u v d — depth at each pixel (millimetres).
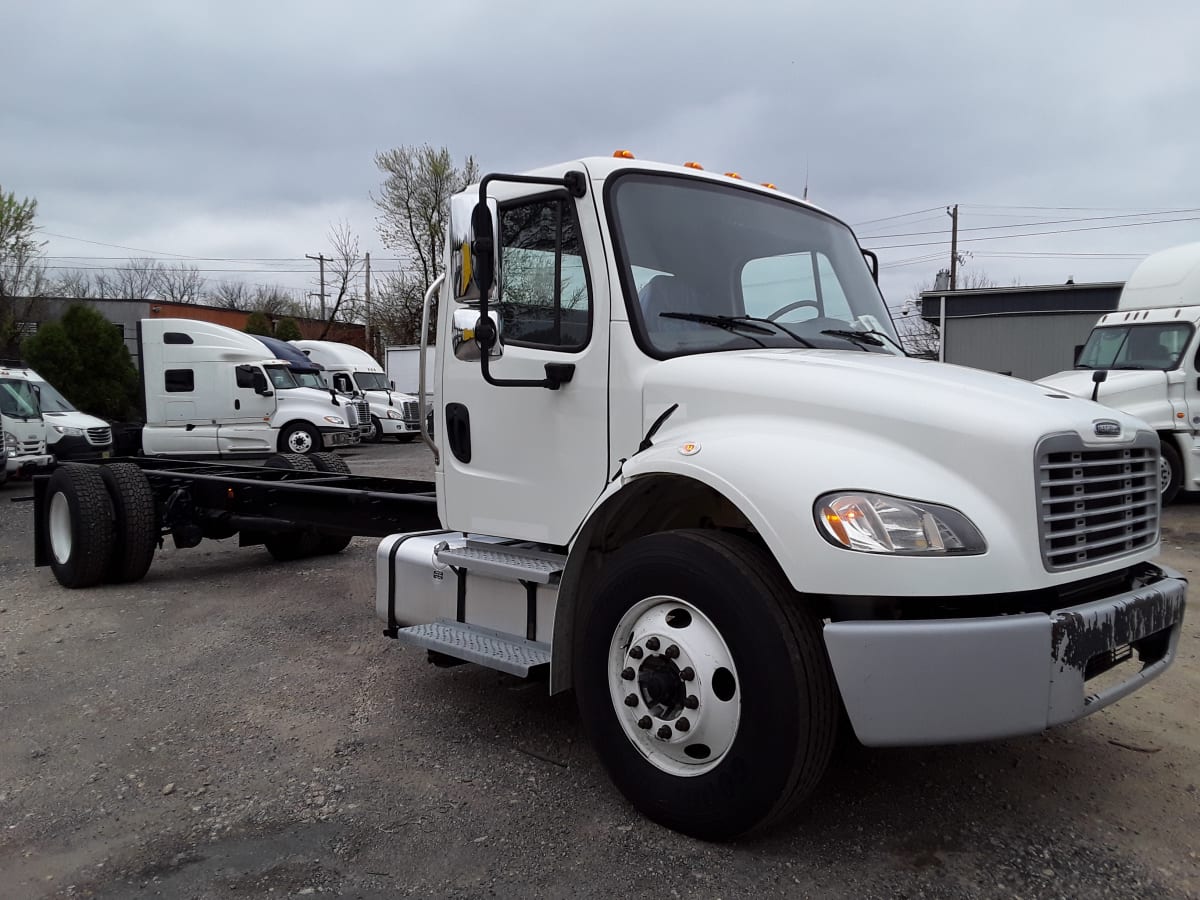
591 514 3168
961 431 2645
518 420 3697
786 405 2918
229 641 5477
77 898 2725
